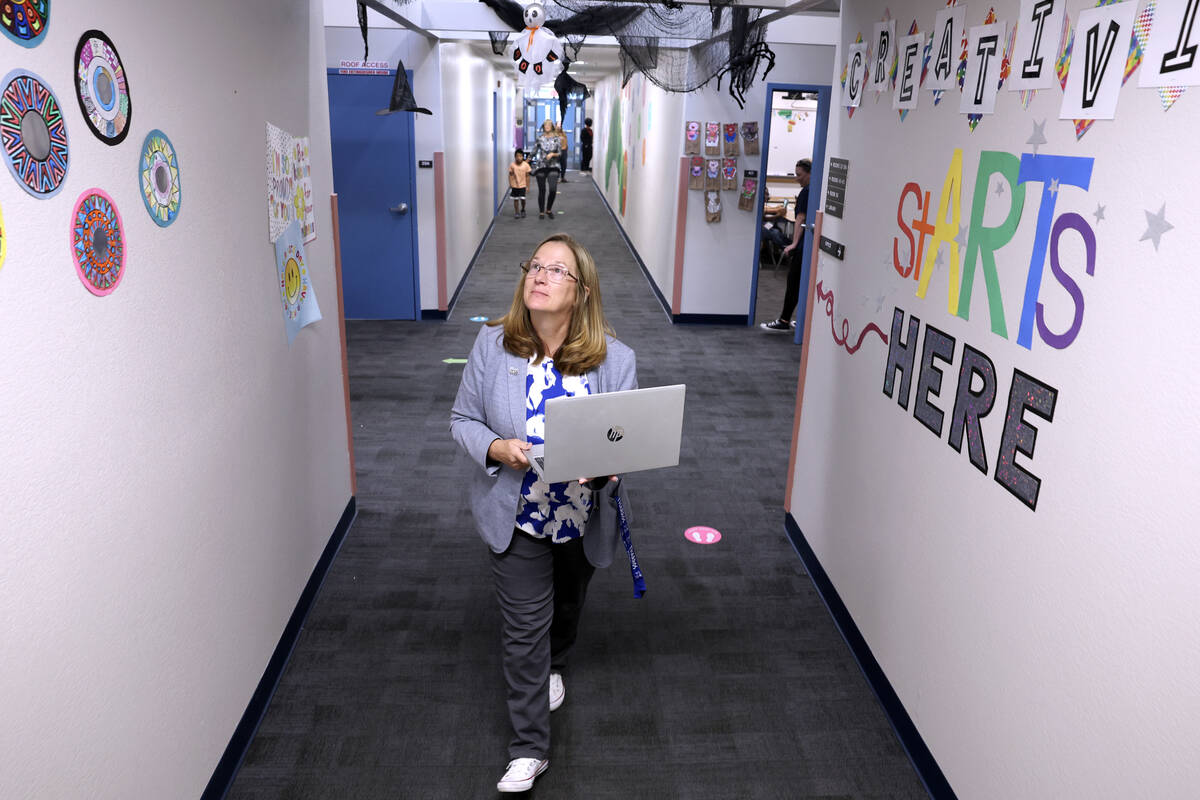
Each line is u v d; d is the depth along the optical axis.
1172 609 1.49
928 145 2.53
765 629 3.23
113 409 1.70
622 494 2.43
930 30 2.51
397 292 7.59
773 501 4.30
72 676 1.57
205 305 2.19
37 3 1.41
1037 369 1.92
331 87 6.98
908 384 2.63
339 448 3.71
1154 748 1.53
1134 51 1.59
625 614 3.29
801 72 7.16
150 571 1.88
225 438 2.34
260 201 2.63
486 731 2.66
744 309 7.86
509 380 2.24
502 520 2.24
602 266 10.74
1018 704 1.99
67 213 1.52
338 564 3.58
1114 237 1.65
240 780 2.43
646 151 10.26
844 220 3.28
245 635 2.52
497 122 14.73
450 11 6.03
